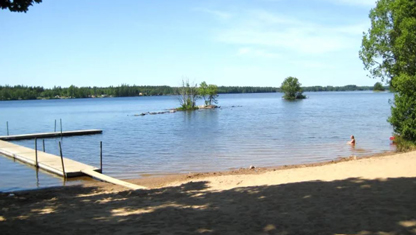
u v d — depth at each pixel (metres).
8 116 70.56
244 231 6.67
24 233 7.24
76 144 30.34
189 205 9.45
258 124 44.19
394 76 22.86
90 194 13.25
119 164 20.91
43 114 76.31
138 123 50.81
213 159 21.62
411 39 20.17
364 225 6.56
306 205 8.39
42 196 12.99
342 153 22.59
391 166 13.48
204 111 76.50
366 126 38.81
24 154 22.98
